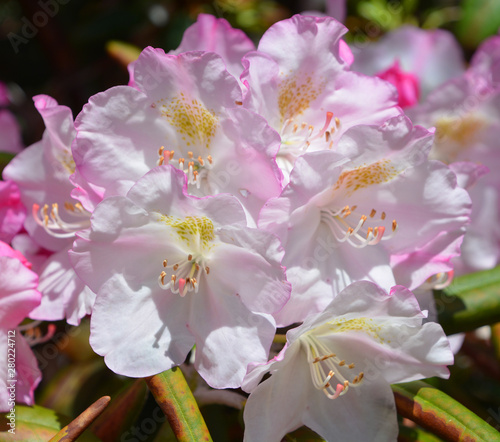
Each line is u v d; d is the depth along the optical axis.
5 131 0.65
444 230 0.51
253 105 0.50
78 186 0.50
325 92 0.52
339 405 0.51
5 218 0.54
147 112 0.50
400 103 0.61
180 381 0.50
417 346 0.50
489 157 0.62
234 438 0.58
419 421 0.51
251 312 0.49
